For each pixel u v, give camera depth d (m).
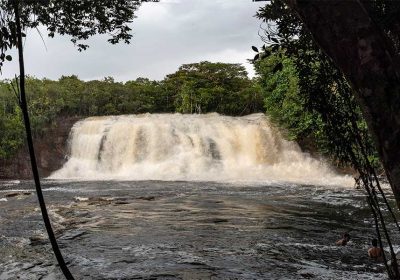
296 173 27.67
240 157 30.50
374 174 4.24
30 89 38.00
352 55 2.40
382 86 2.34
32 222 10.85
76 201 14.88
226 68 49.28
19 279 6.47
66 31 5.98
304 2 2.52
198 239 8.70
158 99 48.41
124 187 20.14
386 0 3.37
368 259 7.15
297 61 4.45
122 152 30.92
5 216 11.83
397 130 2.32
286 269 6.63
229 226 10.07
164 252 7.69
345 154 4.43
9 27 4.30
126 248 8.02
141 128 31.42
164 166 29.64
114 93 46.53
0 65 4.35
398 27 3.34
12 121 30.02
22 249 8.14
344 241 8.11
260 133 30.47
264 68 26.75
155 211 12.41
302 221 10.70
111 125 32.09
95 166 30.75
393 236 8.79
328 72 4.25
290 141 29.16
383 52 2.37
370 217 11.13
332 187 19.75
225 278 6.22
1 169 29.14
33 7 4.89
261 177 26.66
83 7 5.75
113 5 5.87
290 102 22.72
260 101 43.72
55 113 35.56
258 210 12.54
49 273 6.69
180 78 48.97
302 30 4.38
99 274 6.52
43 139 31.55
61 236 9.17
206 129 32.28
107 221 10.84
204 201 14.62
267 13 4.64
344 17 2.42
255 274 6.40
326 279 6.15
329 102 4.44
